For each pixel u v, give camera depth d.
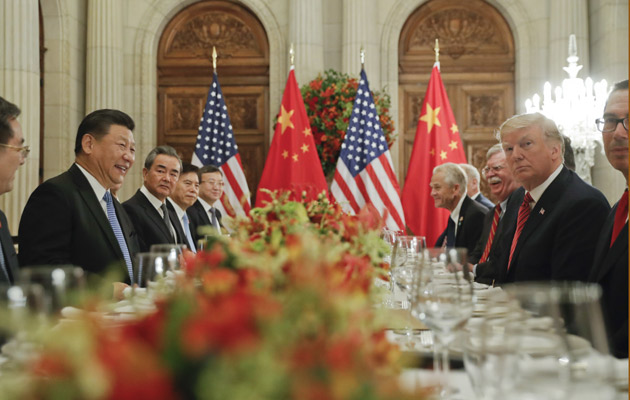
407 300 2.16
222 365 0.53
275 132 6.91
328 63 7.56
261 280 0.79
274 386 0.53
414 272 1.45
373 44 7.44
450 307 1.18
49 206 2.77
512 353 0.82
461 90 7.75
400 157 7.73
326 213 1.70
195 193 4.41
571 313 0.80
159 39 7.79
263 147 7.74
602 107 5.76
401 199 6.89
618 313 1.99
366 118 6.70
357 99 6.73
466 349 0.87
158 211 3.88
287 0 7.59
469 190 5.01
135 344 0.54
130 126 3.04
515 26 7.55
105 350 0.52
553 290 0.82
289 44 7.49
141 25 7.61
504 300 0.89
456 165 4.48
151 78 7.64
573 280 2.55
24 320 0.60
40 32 6.89
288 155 6.82
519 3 7.52
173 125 7.82
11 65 5.78
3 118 2.41
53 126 6.94
